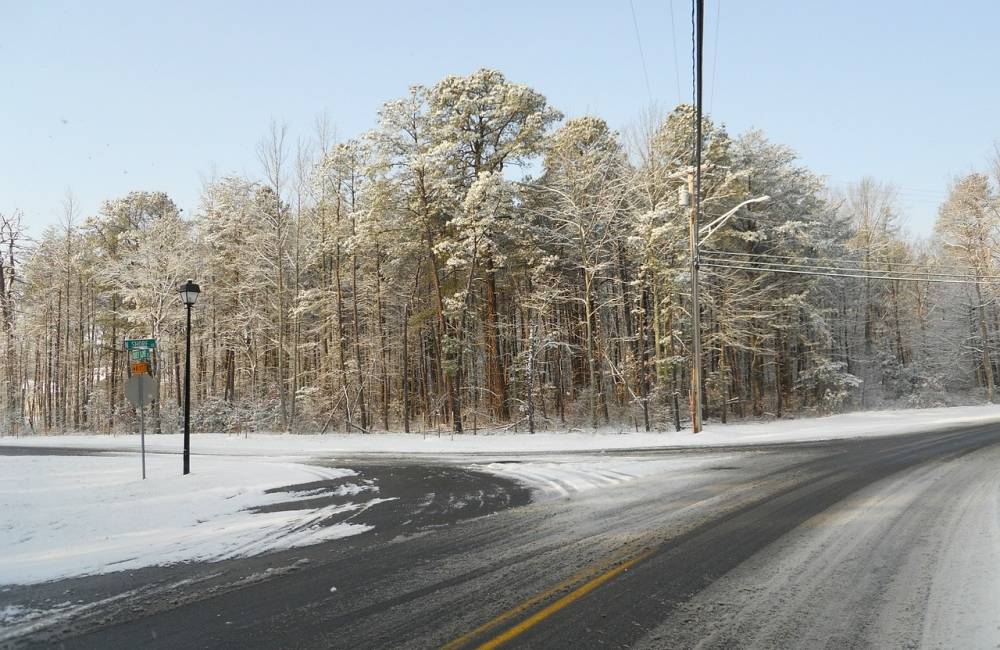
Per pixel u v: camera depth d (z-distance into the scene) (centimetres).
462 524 843
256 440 2727
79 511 983
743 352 3703
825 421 2728
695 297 2303
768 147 3325
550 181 3091
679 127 2738
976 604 463
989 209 4034
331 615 491
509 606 494
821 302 3778
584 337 3372
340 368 3356
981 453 1384
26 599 564
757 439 2020
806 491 982
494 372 3353
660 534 727
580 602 498
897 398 4394
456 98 2988
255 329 3697
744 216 3142
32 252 4531
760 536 701
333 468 1580
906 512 798
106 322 4219
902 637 411
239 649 429
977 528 698
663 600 497
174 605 535
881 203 4619
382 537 783
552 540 719
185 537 811
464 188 3020
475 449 2094
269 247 3612
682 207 2558
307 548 736
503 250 3083
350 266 3569
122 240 4100
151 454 2108
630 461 1497
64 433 4044
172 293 3731
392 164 2852
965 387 4922
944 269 4500
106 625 491
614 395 3428
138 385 1362
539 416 3022
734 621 448
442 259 3053
